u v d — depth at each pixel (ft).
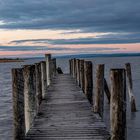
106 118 56.03
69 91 47.85
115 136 18.65
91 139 22.76
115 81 18.47
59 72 99.71
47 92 46.75
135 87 117.70
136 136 45.21
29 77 24.75
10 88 138.21
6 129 54.65
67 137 23.32
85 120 28.68
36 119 29.19
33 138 23.04
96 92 31.24
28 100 24.89
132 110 62.75
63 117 30.01
